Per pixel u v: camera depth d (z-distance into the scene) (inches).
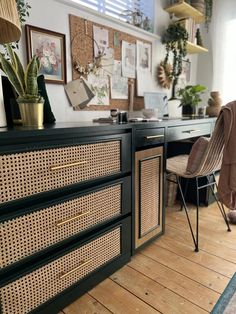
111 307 41.4
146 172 54.7
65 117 60.8
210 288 45.4
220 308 40.5
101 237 46.0
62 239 38.8
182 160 72.2
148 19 81.7
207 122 75.6
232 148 53.7
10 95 44.6
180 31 83.4
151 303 42.1
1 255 31.5
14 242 32.6
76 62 61.1
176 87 94.9
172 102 88.1
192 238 62.8
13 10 30.8
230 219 71.7
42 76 49.6
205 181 81.2
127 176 49.9
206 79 107.5
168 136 60.1
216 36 101.7
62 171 37.5
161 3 85.7
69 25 59.0
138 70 78.6
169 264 52.7
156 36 83.3
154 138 55.3
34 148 33.4
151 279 48.2
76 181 39.8
